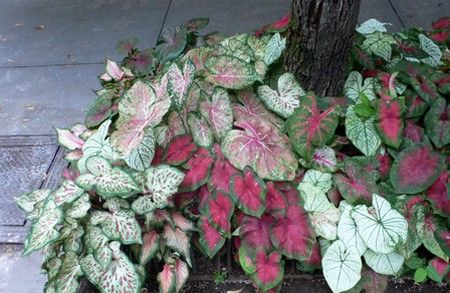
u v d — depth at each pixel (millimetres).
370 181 1762
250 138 1820
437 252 1709
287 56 2117
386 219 1654
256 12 4027
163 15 4137
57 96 3258
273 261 1641
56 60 3660
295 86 2012
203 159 1799
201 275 1923
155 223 1707
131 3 4406
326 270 1647
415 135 1917
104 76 2469
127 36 3873
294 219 1684
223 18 3986
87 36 3943
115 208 1667
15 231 2342
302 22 1918
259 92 1974
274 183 1792
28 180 2619
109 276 1583
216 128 1898
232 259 1948
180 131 1871
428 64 2311
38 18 4312
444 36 2539
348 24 1889
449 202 1729
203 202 1759
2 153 2818
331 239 1710
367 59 2205
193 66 1797
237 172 1766
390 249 1609
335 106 1821
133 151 1595
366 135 1862
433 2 3891
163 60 2342
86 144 1832
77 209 1648
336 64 2025
